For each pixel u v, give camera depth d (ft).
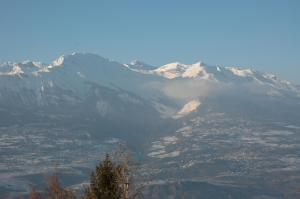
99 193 260.42
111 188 260.83
